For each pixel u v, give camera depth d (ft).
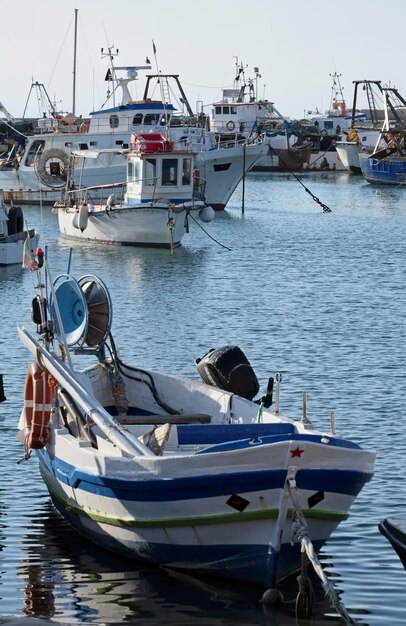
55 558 50.57
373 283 146.82
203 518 46.19
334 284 145.59
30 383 55.26
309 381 85.35
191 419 57.26
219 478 45.27
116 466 47.70
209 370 65.05
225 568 47.39
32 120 472.03
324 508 46.55
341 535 52.49
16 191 269.03
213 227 230.48
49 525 54.65
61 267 165.27
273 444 44.98
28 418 55.11
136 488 46.93
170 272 158.92
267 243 200.03
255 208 286.05
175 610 45.21
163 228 187.32
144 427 54.24
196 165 248.11
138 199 195.31
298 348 99.60
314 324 113.29
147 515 47.44
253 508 45.60
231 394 58.39
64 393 55.01
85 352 62.64
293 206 296.51
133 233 190.49
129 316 118.93
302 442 44.96
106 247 191.93
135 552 49.47
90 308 61.67
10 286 142.92
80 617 44.47
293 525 45.42
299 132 510.17
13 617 44.04
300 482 45.52
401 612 44.86
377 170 393.70
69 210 202.90
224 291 139.03
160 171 193.88
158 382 62.18
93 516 50.44
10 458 64.85
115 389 61.67
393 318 117.50
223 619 44.50
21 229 171.01
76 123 282.97
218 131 368.48
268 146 259.80
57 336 60.75
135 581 48.06
